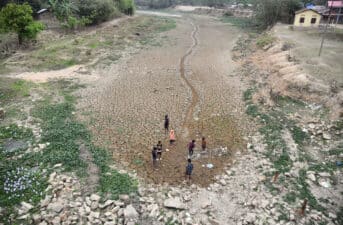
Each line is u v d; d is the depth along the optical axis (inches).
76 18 2603.3
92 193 775.1
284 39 1961.1
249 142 1029.8
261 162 917.2
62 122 1116.5
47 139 996.6
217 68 1760.6
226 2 5002.5
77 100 1311.5
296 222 707.4
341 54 1625.2
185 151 990.4
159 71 1707.7
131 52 2066.9
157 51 2121.1
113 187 802.2
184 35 2704.2
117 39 2373.3
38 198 743.7
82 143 997.2
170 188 820.0
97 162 901.8
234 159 949.2
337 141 982.4
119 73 1659.7
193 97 1374.3
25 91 1359.5
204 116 1209.4
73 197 754.8
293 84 1307.8
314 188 812.0
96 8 2760.8
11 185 783.1
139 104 1293.1
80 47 2065.7
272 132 1058.7
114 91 1418.6
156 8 5344.5
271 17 2815.0
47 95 1338.6
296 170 877.2
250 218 717.3
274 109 1201.4
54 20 2743.6
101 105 1273.4
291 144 984.3
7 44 1987.0
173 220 714.2
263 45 2014.0
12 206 719.1
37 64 1706.4
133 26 2913.4
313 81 1277.1
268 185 826.8
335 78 1300.4
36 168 858.8
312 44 1835.6
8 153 919.7
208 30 3009.4
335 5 2365.9
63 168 860.6
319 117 1107.9
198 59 1945.1
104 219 697.6
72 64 1760.6
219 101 1334.9
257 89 1405.0
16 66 1668.3
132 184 824.3
